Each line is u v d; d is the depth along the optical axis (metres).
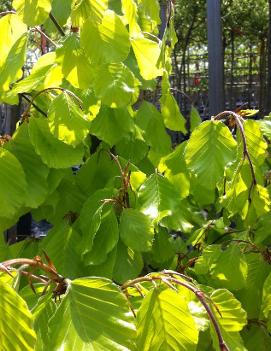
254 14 3.86
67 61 0.51
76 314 0.40
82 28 0.48
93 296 0.41
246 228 0.80
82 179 0.79
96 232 0.66
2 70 0.61
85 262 0.67
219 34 1.65
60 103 0.61
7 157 0.63
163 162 0.79
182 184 0.78
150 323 0.43
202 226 0.86
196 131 0.65
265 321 0.73
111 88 0.56
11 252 0.75
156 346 0.43
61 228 0.73
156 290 0.44
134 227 0.67
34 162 0.69
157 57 0.60
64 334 0.39
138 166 0.89
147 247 0.66
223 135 0.65
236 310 0.50
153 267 0.83
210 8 1.64
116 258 0.69
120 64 0.58
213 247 0.73
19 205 0.63
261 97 4.41
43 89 0.67
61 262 0.69
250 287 0.74
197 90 5.15
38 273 0.69
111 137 0.74
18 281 0.41
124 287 0.47
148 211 0.71
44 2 0.47
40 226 2.05
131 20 0.55
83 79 0.52
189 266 0.81
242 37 4.45
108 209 0.69
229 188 0.66
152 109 0.83
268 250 0.76
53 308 0.43
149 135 0.82
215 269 0.71
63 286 0.44
